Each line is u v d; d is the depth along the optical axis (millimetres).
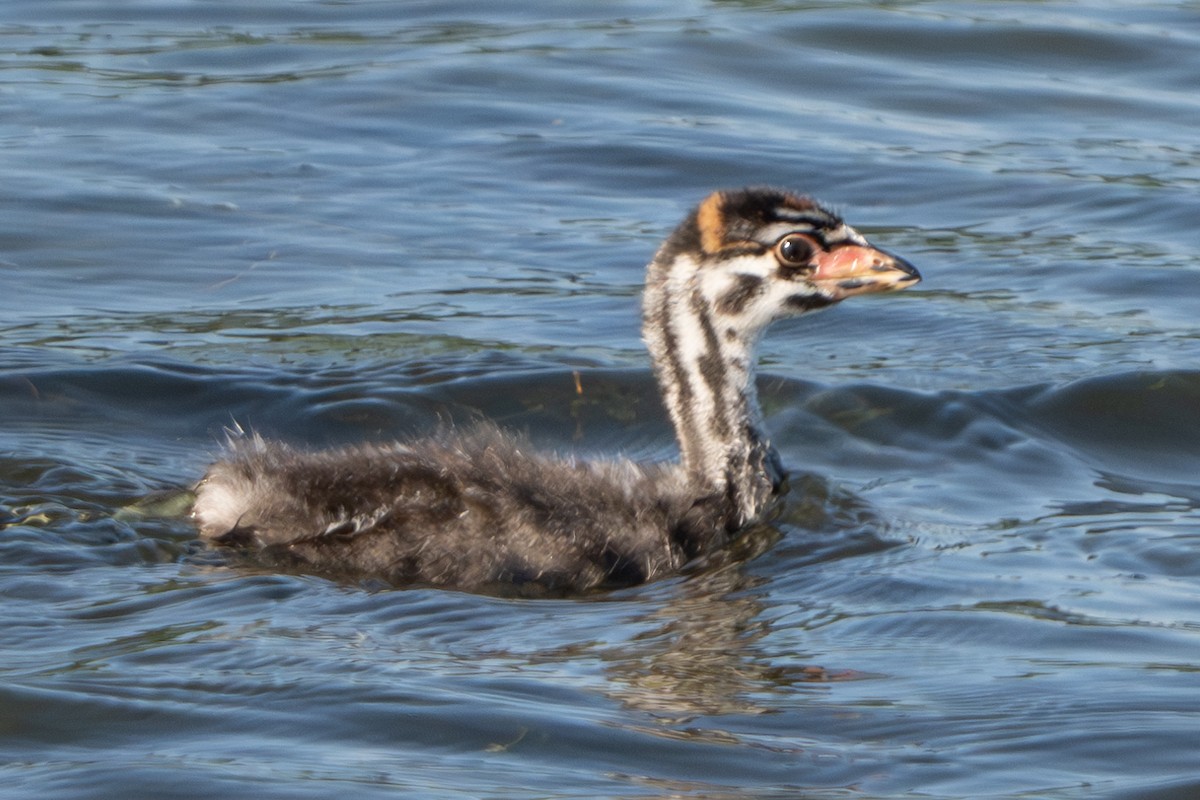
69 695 10125
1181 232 20203
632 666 10938
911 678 10766
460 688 10406
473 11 28016
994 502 14133
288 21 27344
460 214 20516
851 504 14070
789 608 12078
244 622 11383
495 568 12477
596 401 16062
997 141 23062
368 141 22641
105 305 17984
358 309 17969
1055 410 15805
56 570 12164
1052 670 10852
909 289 18891
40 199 20453
